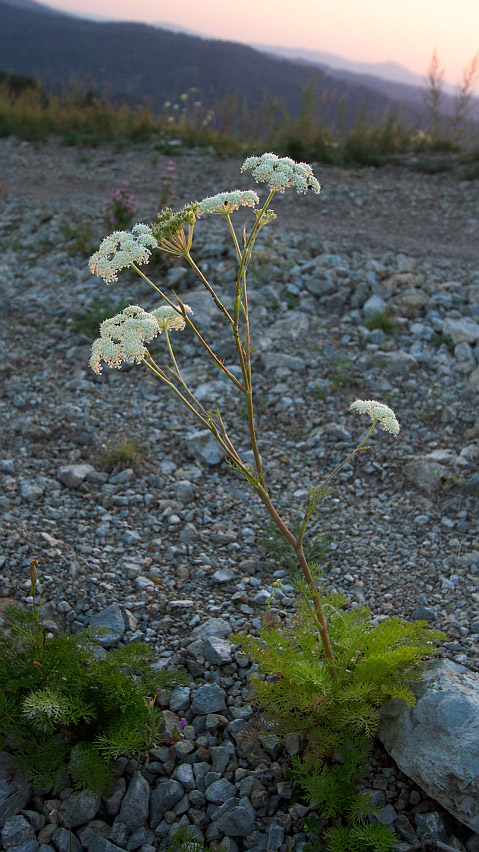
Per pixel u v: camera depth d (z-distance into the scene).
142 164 14.55
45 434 6.16
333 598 3.73
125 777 3.29
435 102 15.71
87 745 3.23
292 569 4.77
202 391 6.88
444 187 12.89
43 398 6.77
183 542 5.06
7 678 3.26
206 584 4.65
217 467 5.97
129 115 17.97
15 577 4.40
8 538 4.71
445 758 3.01
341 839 2.90
